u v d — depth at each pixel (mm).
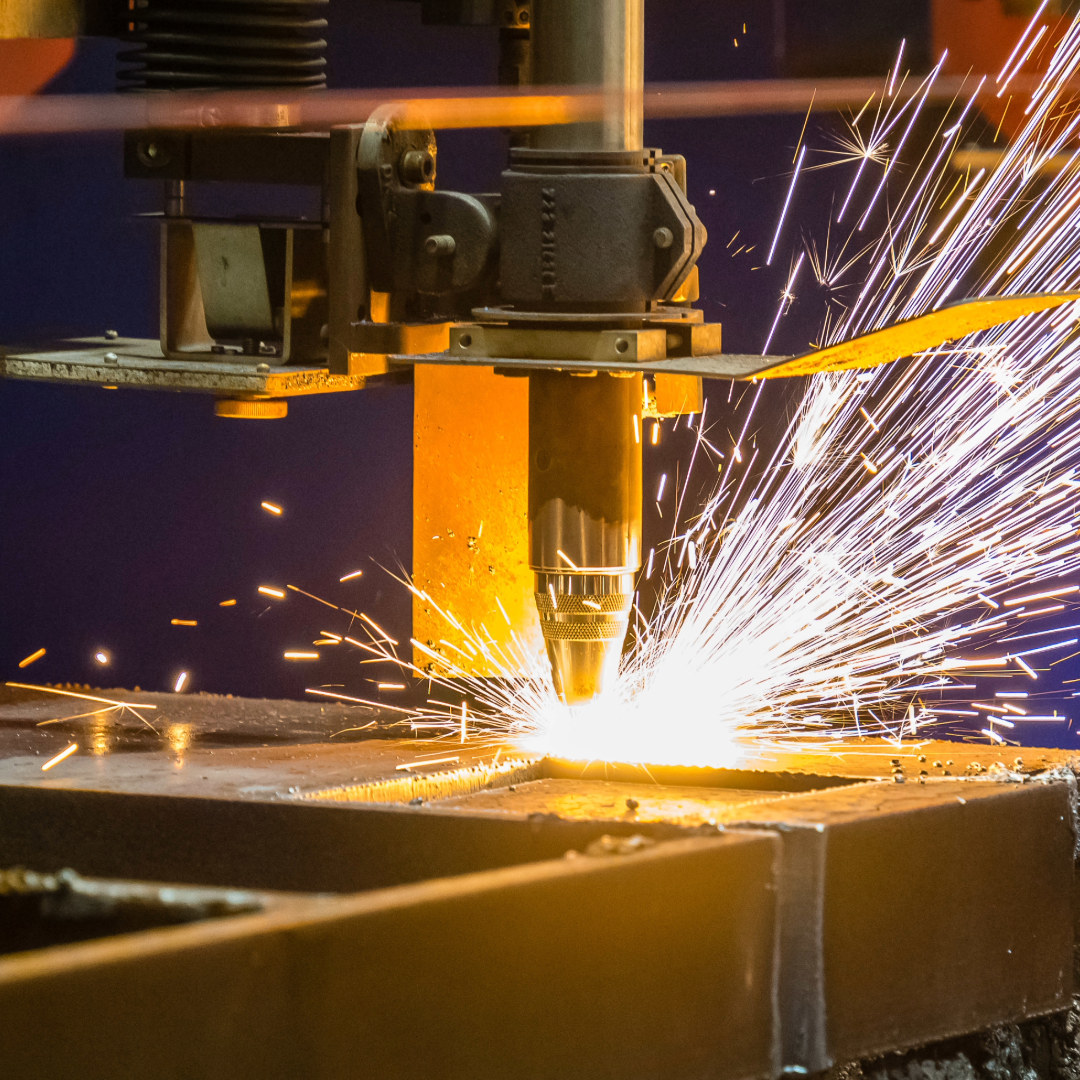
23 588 3311
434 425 2387
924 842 1645
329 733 2238
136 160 2037
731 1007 1462
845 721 2645
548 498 1953
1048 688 2932
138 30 2062
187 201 2064
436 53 3123
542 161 1873
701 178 2969
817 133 2908
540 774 2072
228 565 3250
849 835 1566
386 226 1890
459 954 1252
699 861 1428
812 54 2895
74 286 3205
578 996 1336
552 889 1314
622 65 1893
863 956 1584
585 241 1844
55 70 3148
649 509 2977
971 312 1663
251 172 1998
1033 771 1902
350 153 1876
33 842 1876
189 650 3268
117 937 1245
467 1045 1260
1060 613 2912
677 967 1413
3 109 3156
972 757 2033
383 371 1992
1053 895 1806
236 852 1765
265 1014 1141
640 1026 1385
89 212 3189
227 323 2043
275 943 1144
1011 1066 1824
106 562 3281
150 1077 1085
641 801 1910
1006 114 2826
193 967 1104
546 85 1904
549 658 2014
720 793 1963
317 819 1715
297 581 3229
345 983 1183
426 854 1655
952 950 1684
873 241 2896
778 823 1554
